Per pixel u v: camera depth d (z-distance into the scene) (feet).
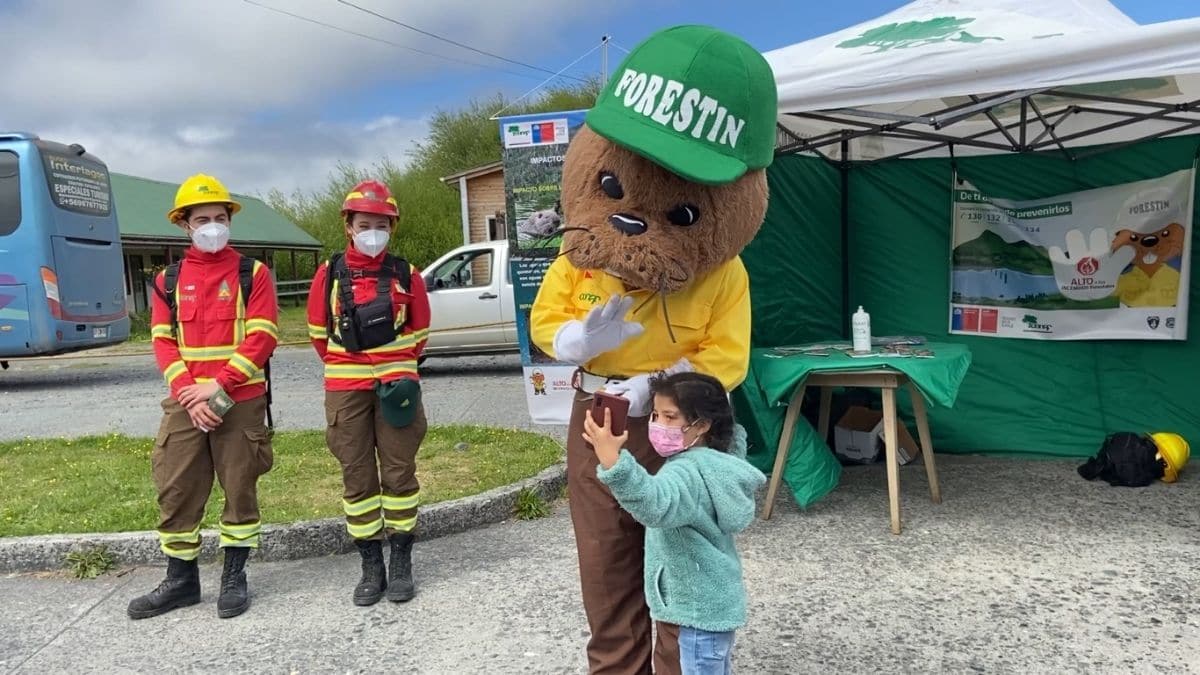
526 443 20.90
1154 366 17.74
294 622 11.82
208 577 13.79
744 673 9.78
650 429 7.46
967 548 13.34
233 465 12.02
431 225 100.42
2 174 36.24
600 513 8.26
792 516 15.16
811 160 18.84
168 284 12.01
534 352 22.31
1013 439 18.70
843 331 20.12
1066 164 18.03
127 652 11.08
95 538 14.26
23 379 43.78
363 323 11.85
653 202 7.63
